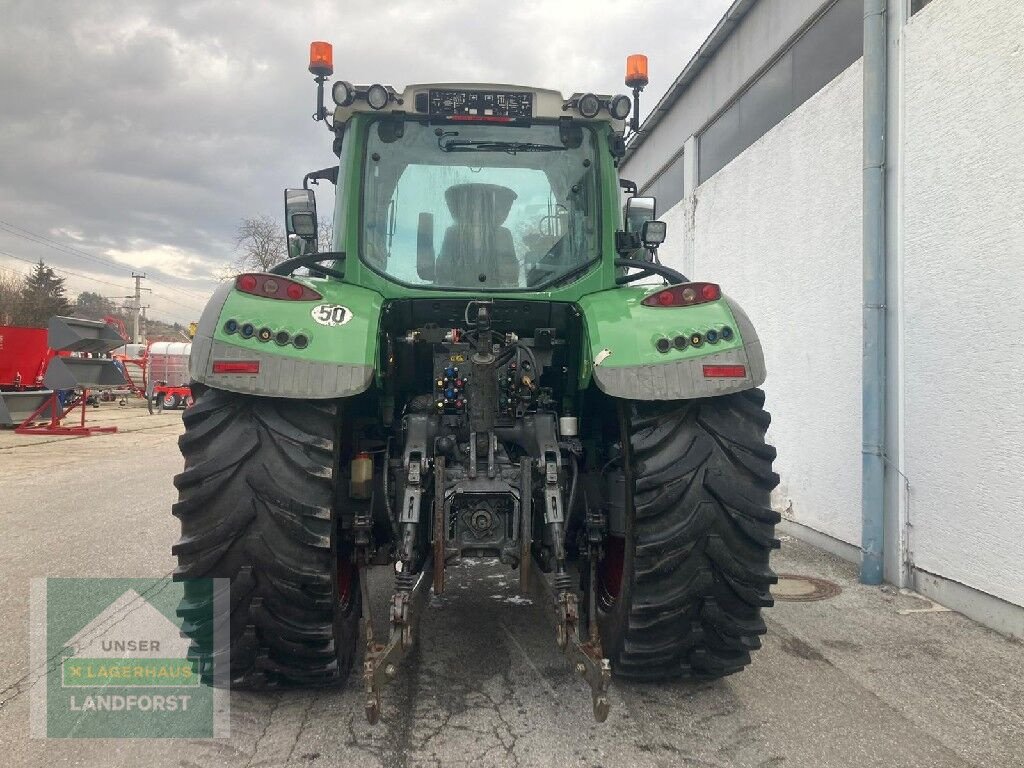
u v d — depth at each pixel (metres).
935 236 4.08
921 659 3.32
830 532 5.16
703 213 7.56
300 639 2.62
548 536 2.89
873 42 4.46
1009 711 2.83
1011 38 3.59
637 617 2.71
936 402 4.07
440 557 2.75
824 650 3.42
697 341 2.71
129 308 57.88
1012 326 3.57
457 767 2.39
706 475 2.66
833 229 5.14
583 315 3.00
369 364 2.60
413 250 3.34
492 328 3.43
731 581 2.67
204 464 2.54
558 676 3.10
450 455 2.93
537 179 3.42
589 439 3.45
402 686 3.00
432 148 3.40
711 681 3.06
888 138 4.44
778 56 6.28
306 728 2.65
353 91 3.24
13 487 8.34
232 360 2.54
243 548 2.54
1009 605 3.61
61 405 17.27
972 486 3.83
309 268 3.31
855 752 2.51
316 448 2.59
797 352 5.61
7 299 48.22
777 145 5.94
